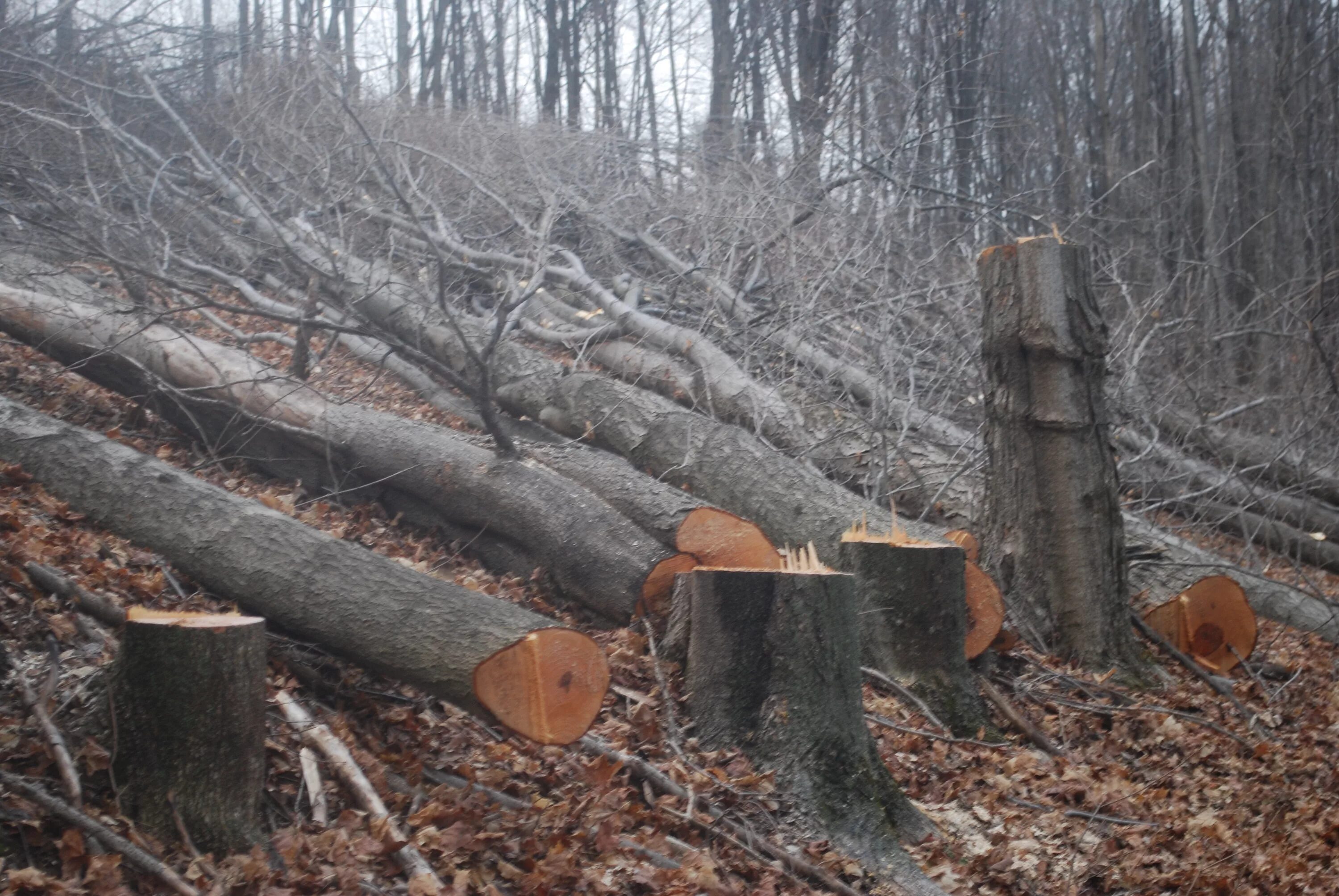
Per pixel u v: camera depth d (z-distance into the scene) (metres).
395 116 11.68
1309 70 16.55
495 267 9.94
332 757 3.75
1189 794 5.23
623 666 5.07
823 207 10.41
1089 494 6.40
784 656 4.52
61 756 3.32
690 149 12.90
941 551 5.53
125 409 7.17
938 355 9.59
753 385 7.84
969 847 4.46
